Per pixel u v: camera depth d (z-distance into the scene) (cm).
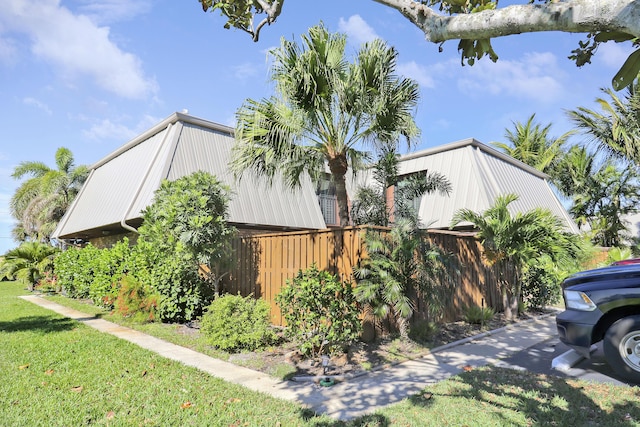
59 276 1445
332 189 1579
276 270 879
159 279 918
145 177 1220
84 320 955
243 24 366
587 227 2134
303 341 594
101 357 597
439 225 1429
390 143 789
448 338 747
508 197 926
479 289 980
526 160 2731
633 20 158
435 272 730
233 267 937
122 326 879
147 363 568
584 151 2139
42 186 2494
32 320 939
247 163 788
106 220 1363
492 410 399
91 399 431
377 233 693
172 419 382
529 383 484
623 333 484
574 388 462
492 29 199
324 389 480
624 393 440
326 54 715
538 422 369
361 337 677
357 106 732
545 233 886
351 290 644
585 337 503
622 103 1855
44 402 421
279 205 1334
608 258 1425
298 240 830
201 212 847
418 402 425
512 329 850
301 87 711
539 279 1048
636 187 1964
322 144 806
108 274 1095
